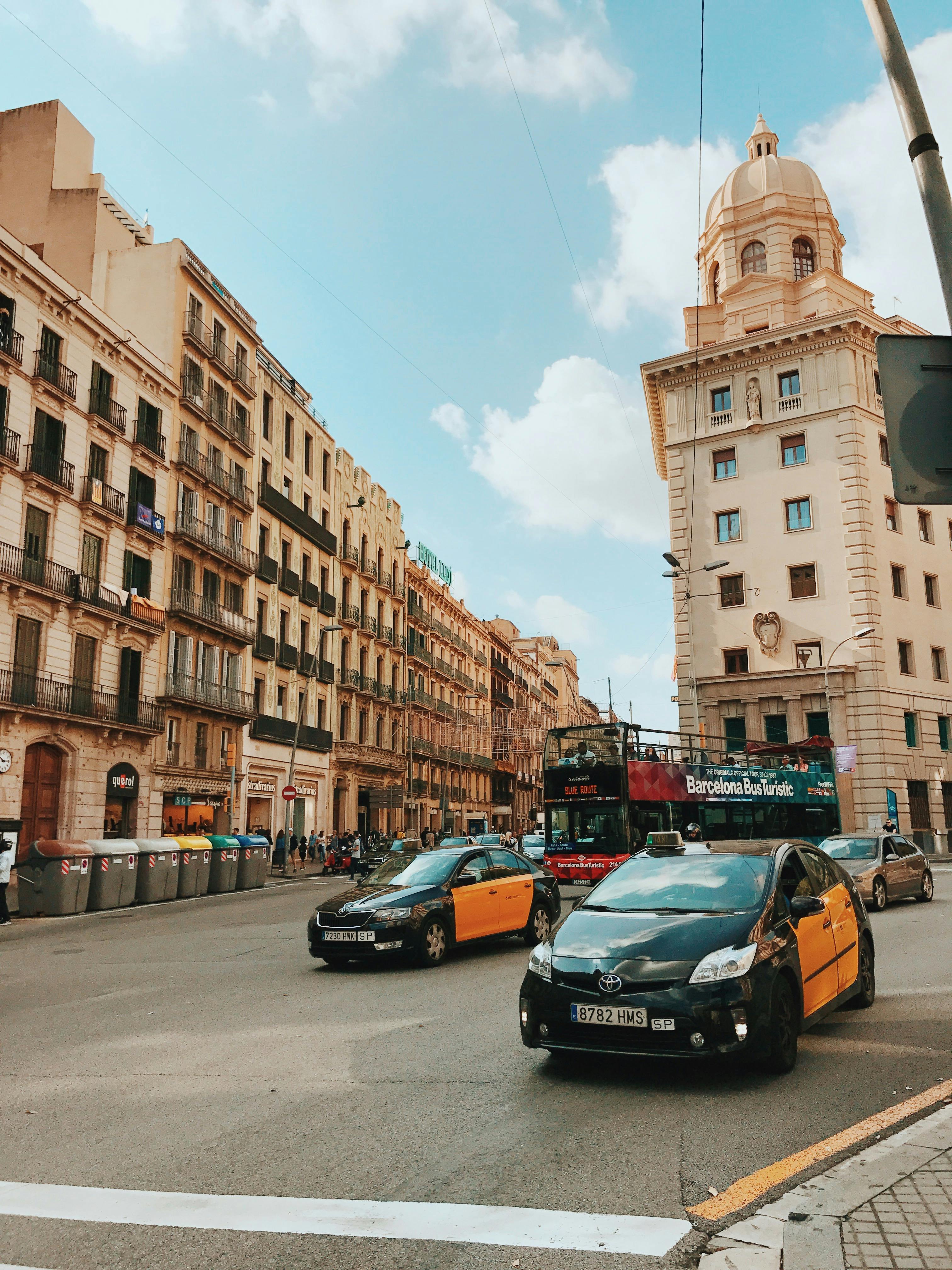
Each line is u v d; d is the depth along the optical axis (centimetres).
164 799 3553
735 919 688
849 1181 427
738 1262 368
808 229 4647
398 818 5888
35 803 2920
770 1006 642
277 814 4422
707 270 4938
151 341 3756
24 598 2856
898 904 1983
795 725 3975
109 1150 530
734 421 4306
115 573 3312
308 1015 915
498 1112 586
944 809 4069
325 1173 487
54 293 3020
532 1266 378
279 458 4656
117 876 2338
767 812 2808
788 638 4041
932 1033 774
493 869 1401
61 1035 856
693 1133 536
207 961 1339
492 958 1304
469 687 7581
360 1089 643
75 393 3116
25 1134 564
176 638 3681
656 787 2402
